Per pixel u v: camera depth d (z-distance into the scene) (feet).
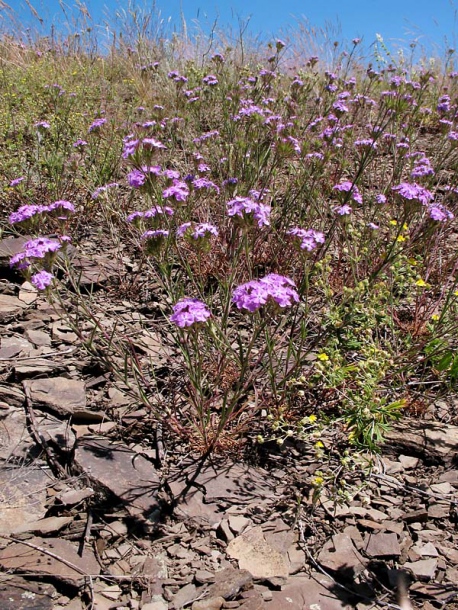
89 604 1.11
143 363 1.83
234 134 3.01
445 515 1.36
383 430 1.60
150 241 1.65
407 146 2.80
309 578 1.20
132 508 1.33
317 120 3.14
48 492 1.36
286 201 2.51
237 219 1.59
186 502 1.36
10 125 3.57
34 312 2.07
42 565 1.16
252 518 1.34
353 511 1.37
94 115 3.84
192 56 5.26
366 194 2.84
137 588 1.15
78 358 1.83
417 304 2.04
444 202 2.72
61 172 2.87
